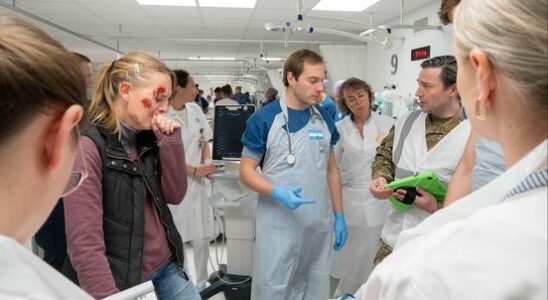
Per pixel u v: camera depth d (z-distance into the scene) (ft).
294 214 5.62
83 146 3.29
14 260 1.25
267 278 5.73
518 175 1.47
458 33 1.59
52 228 4.58
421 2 16.72
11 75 1.22
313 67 5.35
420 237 1.75
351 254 8.31
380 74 22.49
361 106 8.29
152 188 3.92
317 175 5.72
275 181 5.65
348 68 24.71
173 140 4.17
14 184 1.35
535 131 1.43
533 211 1.31
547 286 1.19
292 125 5.61
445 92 5.01
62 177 1.50
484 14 1.46
